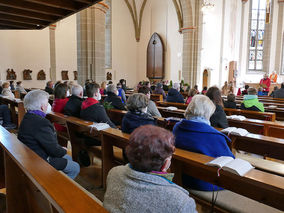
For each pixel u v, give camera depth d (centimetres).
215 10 1770
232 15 1916
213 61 1812
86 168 369
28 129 249
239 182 174
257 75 2130
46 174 154
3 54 1459
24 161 176
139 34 2164
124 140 256
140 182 111
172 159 211
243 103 548
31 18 582
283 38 2078
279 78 2106
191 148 212
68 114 407
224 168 167
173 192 109
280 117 648
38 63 1598
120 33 2067
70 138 362
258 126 361
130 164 121
